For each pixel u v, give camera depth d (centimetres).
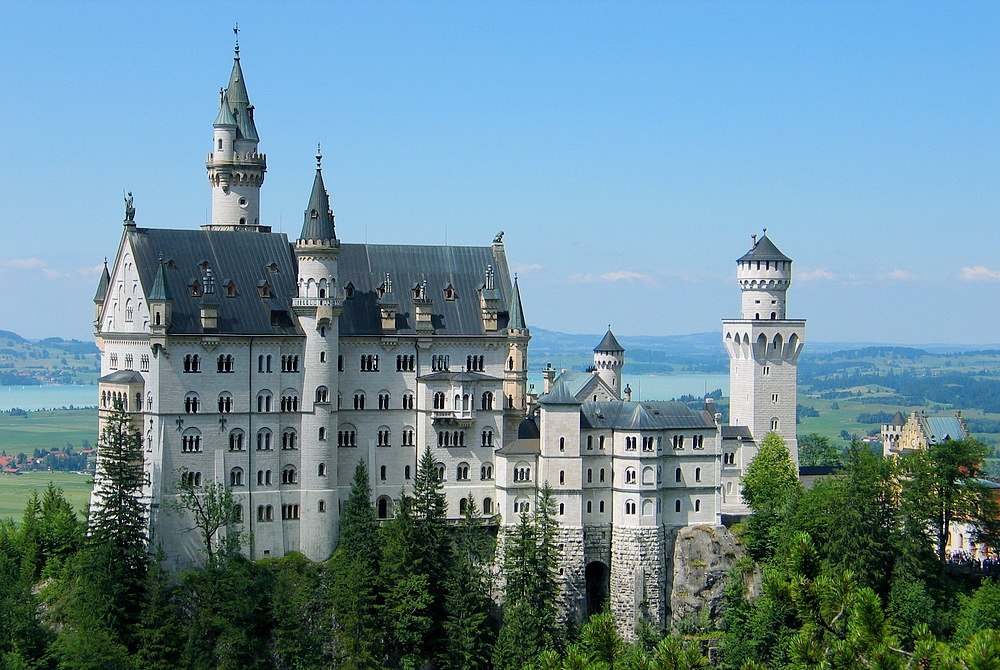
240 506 19288
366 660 18175
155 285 18738
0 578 18100
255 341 19350
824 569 9288
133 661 17275
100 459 19400
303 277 19675
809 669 8612
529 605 18688
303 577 19075
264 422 19462
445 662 18438
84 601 17738
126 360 19412
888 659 8075
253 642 18050
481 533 19938
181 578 18325
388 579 18588
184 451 18938
